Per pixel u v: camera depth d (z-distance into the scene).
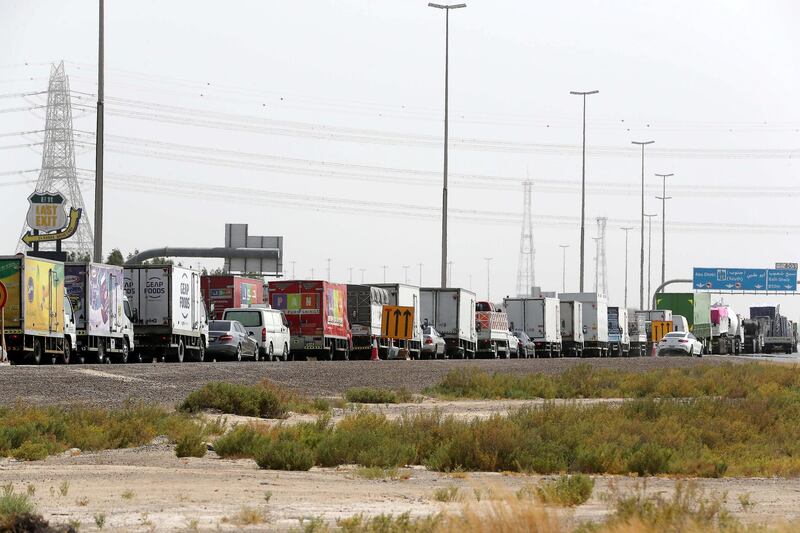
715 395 97.38
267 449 47.78
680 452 53.69
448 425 56.22
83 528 31.00
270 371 101.12
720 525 31.72
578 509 36.59
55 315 105.31
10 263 99.50
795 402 85.56
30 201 167.50
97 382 79.62
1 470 43.94
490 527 28.50
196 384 84.62
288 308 142.00
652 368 138.12
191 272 126.25
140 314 120.31
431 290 172.62
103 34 133.75
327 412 73.94
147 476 42.62
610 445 52.47
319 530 30.16
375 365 120.75
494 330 183.88
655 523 31.02
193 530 30.78
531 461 49.12
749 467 50.81
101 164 132.38
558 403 86.00
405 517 31.12
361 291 154.12
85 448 51.66
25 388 73.75
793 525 32.16
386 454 49.25
